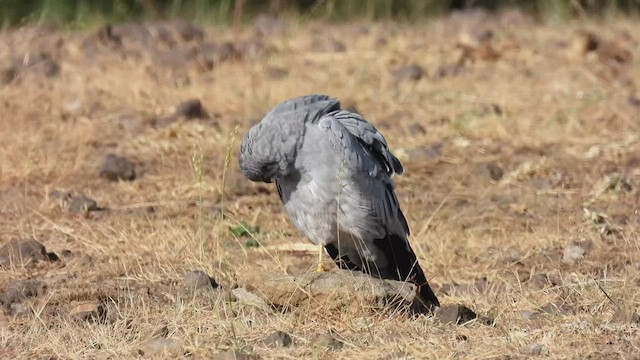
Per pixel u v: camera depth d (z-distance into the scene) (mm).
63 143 15656
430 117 17469
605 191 13812
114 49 21094
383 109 17906
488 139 16359
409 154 15453
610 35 23016
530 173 14727
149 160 15258
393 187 10375
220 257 10977
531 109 17781
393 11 28109
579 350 8602
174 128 16266
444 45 22125
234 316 9562
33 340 9102
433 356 8555
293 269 11008
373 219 10086
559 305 9844
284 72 19688
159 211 13086
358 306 9484
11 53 20922
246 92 18266
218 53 20438
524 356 8539
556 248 11789
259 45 21266
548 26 24531
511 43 22000
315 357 8430
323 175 9836
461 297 10250
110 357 8703
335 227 10117
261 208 13289
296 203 10125
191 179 14297
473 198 13766
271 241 12055
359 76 19516
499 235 12305
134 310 9695
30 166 14461
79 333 9219
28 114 16891
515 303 10000
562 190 13984
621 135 16406
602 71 19609
